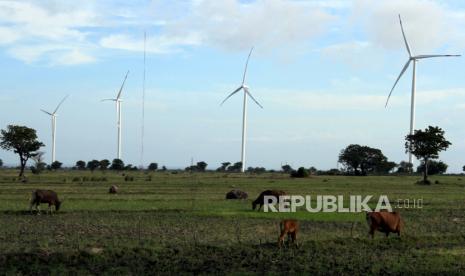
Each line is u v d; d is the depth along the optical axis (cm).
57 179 9531
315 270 2484
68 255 2662
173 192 6556
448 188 8481
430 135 10838
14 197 5506
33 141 10962
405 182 10862
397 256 2759
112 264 2583
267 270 2484
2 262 2564
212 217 4059
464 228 3703
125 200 5300
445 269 2498
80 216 4053
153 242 2994
